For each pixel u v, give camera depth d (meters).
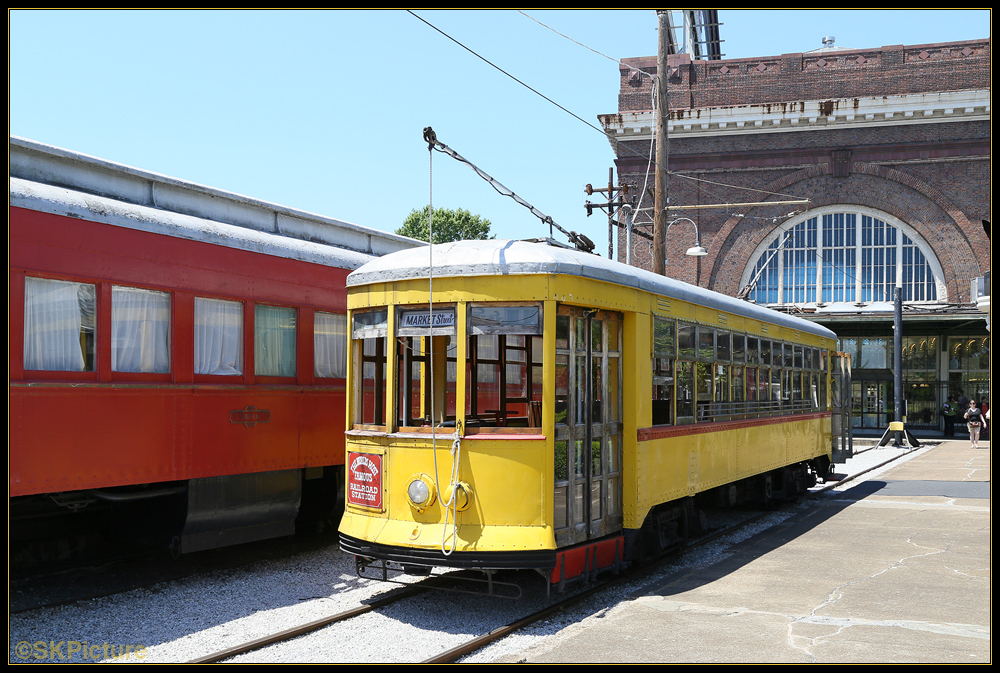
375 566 8.02
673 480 8.80
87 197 7.14
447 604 7.08
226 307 8.29
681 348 9.13
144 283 7.43
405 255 7.45
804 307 33.09
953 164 32.06
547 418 6.79
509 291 6.84
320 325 9.45
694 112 33.72
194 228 7.96
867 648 5.91
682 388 9.17
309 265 9.25
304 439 9.02
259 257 8.62
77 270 6.88
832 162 33.09
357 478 7.30
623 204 21.05
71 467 6.71
